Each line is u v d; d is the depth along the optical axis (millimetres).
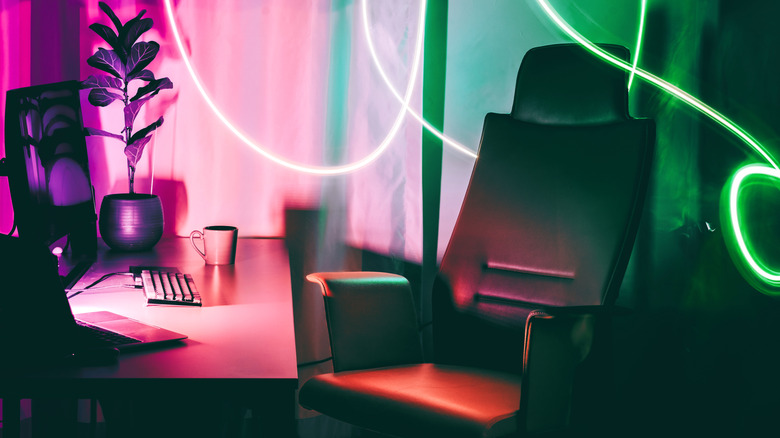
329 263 2303
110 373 947
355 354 1568
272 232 2285
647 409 2223
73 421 2061
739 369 1994
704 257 2082
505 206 1712
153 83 2000
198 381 938
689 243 2127
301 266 2301
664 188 2166
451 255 1740
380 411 1339
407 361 1644
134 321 1208
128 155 2010
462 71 2287
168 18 2182
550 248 1619
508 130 1772
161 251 1982
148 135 2057
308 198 2277
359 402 1374
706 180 2062
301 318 2309
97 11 2158
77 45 2162
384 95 2203
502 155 1757
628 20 2184
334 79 2242
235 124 2238
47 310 1006
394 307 1651
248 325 1221
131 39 1954
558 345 1315
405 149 2203
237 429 2059
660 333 2225
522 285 1638
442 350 1720
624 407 2252
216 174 2250
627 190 1534
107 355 989
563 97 1708
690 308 2139
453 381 1490
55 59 2141
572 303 1539
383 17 2178
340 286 1594
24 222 1504
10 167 1501
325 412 1421
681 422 2150
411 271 2238
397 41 2172
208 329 1191
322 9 2215
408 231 2230
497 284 1675
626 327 2264
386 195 2236
